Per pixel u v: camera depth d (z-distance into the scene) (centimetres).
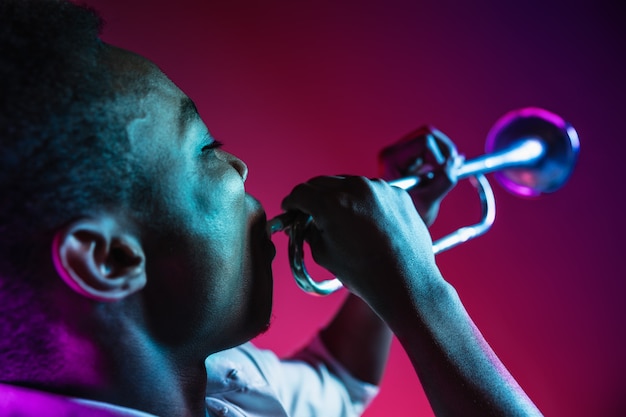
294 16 191
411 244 76
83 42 64
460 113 203
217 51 183
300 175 189
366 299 75
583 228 205
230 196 69
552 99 209
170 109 67
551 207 204
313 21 193
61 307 61
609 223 206
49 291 60
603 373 202
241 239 71
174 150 66
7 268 59
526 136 127
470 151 204
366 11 198
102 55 65
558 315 201
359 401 112
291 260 81
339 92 194
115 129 62
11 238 58
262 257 75
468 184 197
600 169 208
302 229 81
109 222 61
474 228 112
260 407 94
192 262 66
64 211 59
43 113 58
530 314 200
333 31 195
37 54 60
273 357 109
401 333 73
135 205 63
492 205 117
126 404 66
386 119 198
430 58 202
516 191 130
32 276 59
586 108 210
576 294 203
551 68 209
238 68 185
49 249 59
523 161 123
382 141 197
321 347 116
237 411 89
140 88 65
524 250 202
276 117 188
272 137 187
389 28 199
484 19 205
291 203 79
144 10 176
